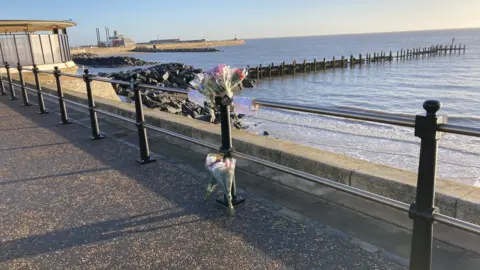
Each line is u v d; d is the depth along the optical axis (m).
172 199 3.73
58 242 3.01
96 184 4.20
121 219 3.35
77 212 3.53
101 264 2.70
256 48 171.62
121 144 5.78
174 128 6.15
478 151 12.55
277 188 3.87
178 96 26.55
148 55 138.00
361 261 2.59
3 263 2.74
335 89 34.72
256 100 3.15
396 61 67.06
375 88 34.22
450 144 13.45
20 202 3.80
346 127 16.88
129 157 5.11
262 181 4.07
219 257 2.72
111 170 4.63
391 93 30.75
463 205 2.85
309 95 31.69
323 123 17.95
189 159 4.94
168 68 39.81
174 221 3.28
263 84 41.41
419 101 26.61
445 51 81.00
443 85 34.00
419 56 76.75
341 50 114.06
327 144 14.19
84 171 4.64
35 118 8.11
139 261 2.71
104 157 5.17
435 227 2.92
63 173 4.60
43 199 3.85
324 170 3.87
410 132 15.45
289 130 16.81
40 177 4.49
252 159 3.26
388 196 3.34
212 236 3.01
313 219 3.20
